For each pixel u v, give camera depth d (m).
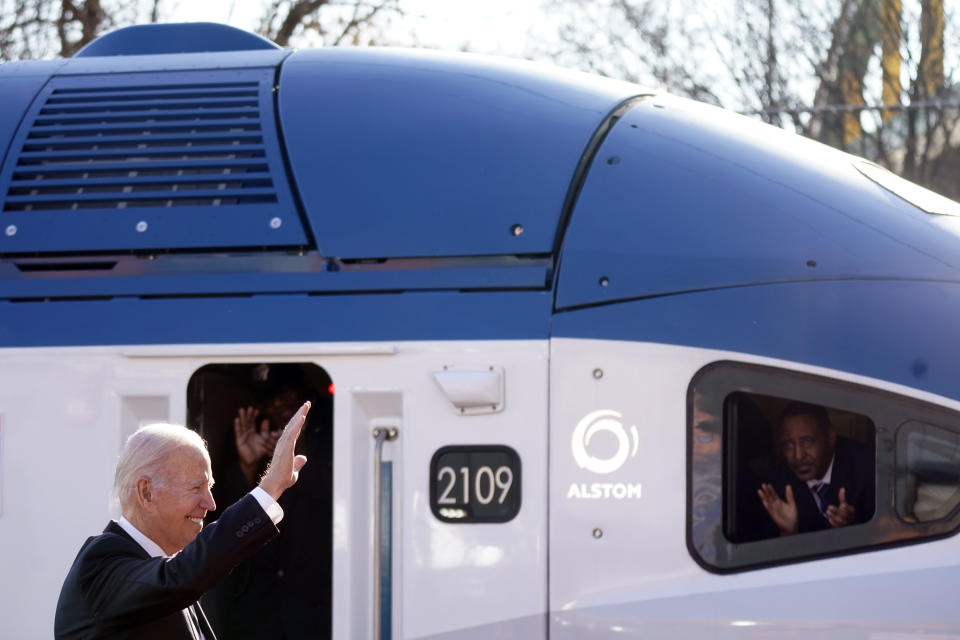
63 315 9.30
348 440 8.90
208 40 11.36
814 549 8.53
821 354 8.60
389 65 10.38
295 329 8.99
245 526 6.46
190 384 9.23
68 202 9.75
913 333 8.59
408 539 8.77
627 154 9.41
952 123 31.94
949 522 8.43
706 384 8.64
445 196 9.24
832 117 32.72
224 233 9.35
